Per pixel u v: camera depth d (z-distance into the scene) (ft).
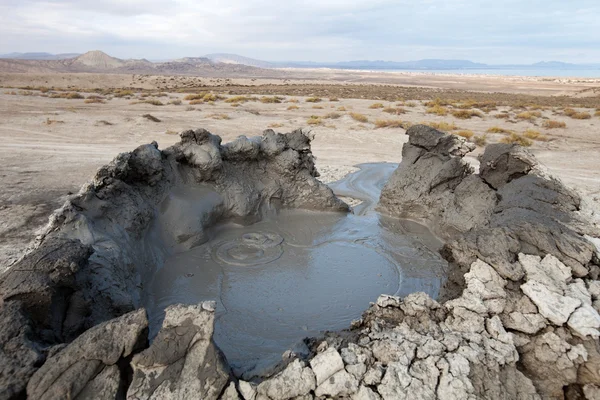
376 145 67.72
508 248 18.17
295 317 21.53
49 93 122.01
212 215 30.76
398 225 35.19
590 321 14.78
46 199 36.65
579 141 71.26
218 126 76.74
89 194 23.72
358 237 32.32
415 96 154.92
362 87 210.79
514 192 26.40
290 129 76.59
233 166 33.86
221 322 20.77
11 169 45.52
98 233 22.13
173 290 23.72
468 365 13.69
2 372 12.14
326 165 54.19
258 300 22.97
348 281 25.53
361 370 13.46
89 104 101.35
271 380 13.11
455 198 32.60
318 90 171.32
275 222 34.40
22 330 13.50
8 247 27.17
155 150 28.68
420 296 16.51
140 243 25.21
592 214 23.67
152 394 12.47
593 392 13.89
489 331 15.23
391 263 28.17
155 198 28.48
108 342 12.91
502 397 13.17
